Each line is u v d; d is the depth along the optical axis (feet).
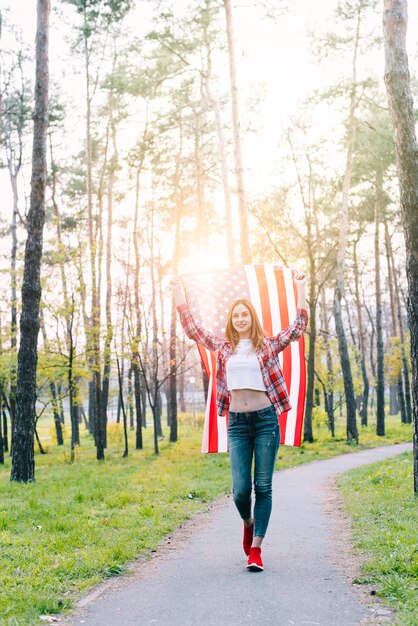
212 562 19.62
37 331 52.47
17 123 103.04
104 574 18.65
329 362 122.21
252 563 17.79
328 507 31.68
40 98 52.49
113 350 81.87
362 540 21.45
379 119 100.12
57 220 80.53
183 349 139.85
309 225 98.89
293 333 18.79
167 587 16.87
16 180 104.27
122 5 84.69
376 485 39.11
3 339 84.38
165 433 144.77
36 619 14.40
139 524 27.04
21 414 51.44
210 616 14.20
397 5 33.53
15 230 103.76
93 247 80.48
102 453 80.48
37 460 87.25
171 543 23.45
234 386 18.16
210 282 21.13
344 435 118.01
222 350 18.95
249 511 18.67
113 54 102.99
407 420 144.46
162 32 81.30
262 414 18.07
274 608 14.55
